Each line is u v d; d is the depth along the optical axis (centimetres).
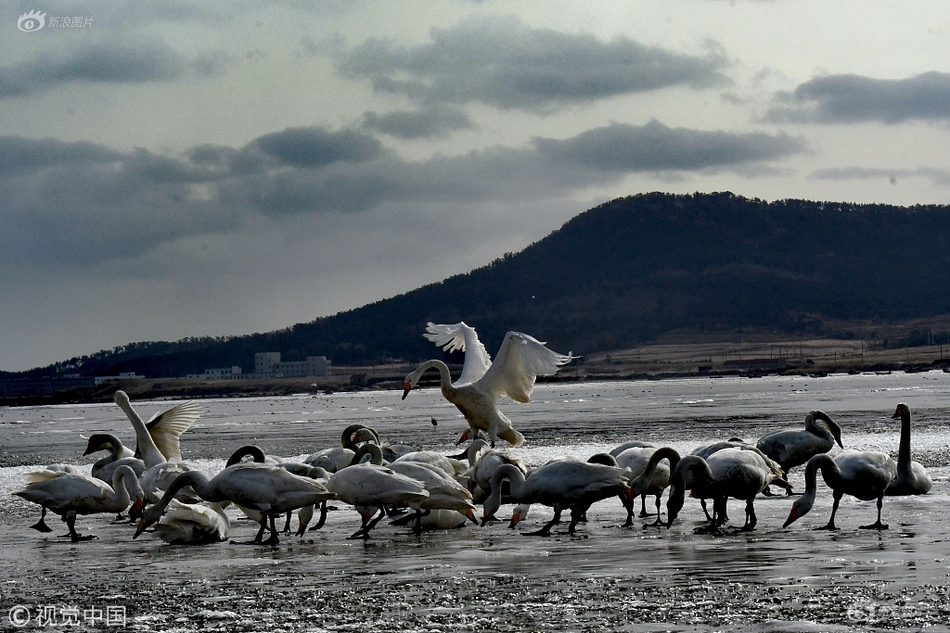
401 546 1828
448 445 4475
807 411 6844
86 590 1480
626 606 1254
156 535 2088
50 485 2047
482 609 1266
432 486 1973
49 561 1764
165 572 1616
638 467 2117
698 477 1866
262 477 1903
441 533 1994
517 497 1975
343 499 1945
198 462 3791
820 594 1280
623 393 15712
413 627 1190
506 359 2623
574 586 1385
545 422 6450
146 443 2638
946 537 1725
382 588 1417
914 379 19375
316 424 7325
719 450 2017
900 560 1503
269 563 1675
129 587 1492
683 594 1309
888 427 4781
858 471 1828
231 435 6016
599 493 1923
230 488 1909
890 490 2238
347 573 1552
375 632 1176
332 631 1188
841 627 1124
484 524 2080
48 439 6619
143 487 2230
